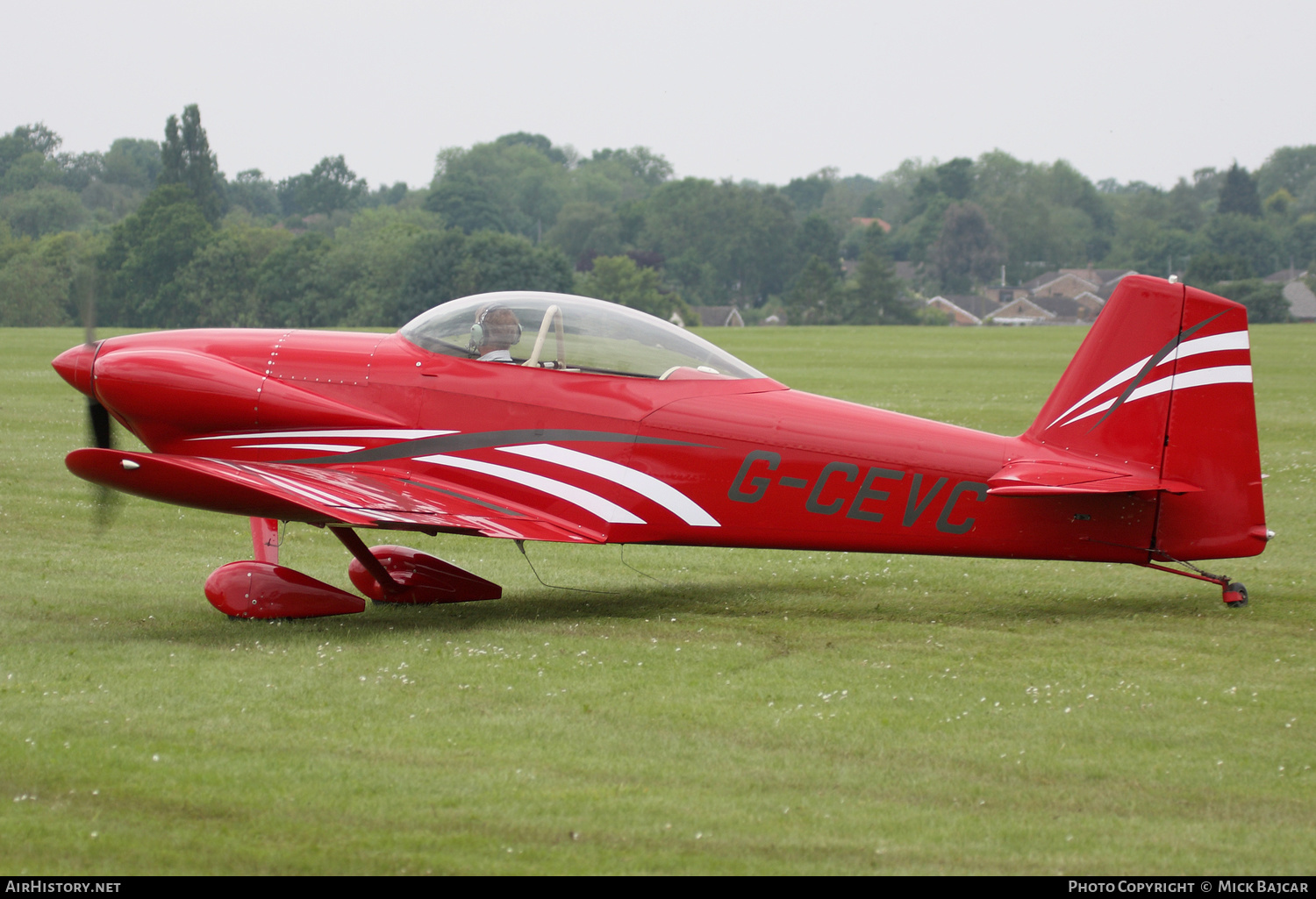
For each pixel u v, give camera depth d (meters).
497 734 13.82
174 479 18.27
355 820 11.45
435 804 11.84
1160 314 19.94
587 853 10.92
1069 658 17.56
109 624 18.98
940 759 13.30
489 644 18.11
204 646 17.75
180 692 15.17
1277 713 14.97
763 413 20.50
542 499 20.67
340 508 18.44
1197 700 15.48
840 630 19.31
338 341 21.89
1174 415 19.94
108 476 18.53
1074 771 12.99
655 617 20.23
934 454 20.14
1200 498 19.98
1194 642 18.52
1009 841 11.31
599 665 16.88
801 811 11.88
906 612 20.70
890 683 16.12
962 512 20.17
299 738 13.55
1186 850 11.18
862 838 11.32
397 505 19.45
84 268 22.55
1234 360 19.84
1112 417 20.17
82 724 13.82
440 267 176.62
